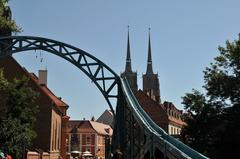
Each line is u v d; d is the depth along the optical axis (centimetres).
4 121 4191
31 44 3878
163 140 2400
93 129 14375
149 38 19888
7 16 2816
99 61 3897
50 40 3891
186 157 1870
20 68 6538
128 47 19450
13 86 4403
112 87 3888
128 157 3528
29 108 4481
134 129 3412
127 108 3731
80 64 3909
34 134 4444
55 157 7012
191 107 5200
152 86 19375
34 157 5009
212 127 5044
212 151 4969
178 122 12138
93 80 3891
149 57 19762
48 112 6469
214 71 5134
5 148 4078
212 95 5100
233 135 4816
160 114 10394
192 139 5188
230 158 4884
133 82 18462
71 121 14700
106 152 4297
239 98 4947
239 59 5000
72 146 10550
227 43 5119
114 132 3931
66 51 3912
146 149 2842
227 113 4950
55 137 7069
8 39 3841
